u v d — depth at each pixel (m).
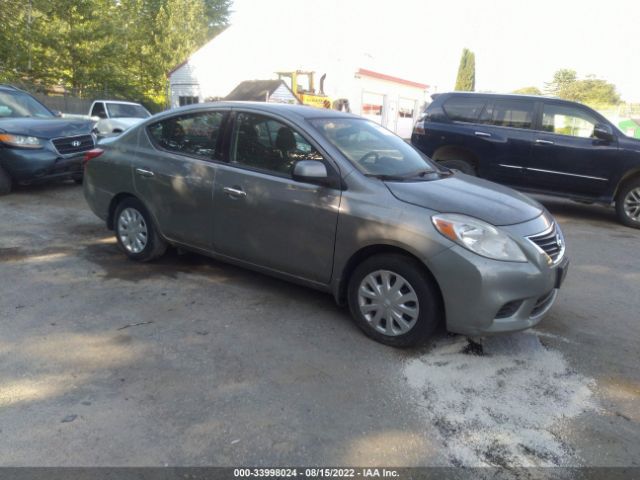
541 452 2.63
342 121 4.43
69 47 24.02
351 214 3.64
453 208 3.46
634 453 2.65
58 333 3.67
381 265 3.58
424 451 2.60
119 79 27.81
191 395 2.98
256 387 3.09
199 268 5.10
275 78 26.97
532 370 3.44
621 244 6.93
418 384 3.20
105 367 3.25
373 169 3.90
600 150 7.93
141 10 34.50
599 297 4.89
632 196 7.96
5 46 21.45
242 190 4.17
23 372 3.16
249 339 3.68
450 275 3.30
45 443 2.54
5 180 8.13
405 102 32.69
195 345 3.57
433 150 9.16
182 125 4.73
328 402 2.97
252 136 4.25
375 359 3.47
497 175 8.71
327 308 4.25
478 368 3.43
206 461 2.46
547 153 8.24
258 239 4.16
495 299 3.28
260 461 2.48
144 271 4.97
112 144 5.23
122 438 2.59
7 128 7.95
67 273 4.86
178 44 32.78
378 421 2.81
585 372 3.45
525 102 8.52
